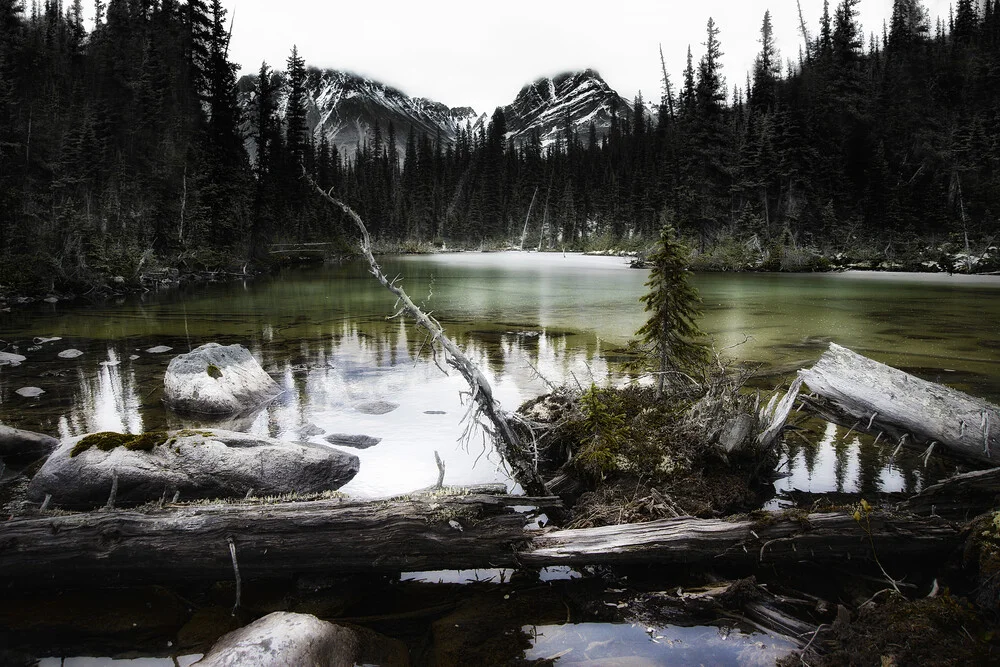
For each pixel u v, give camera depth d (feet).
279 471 17.44
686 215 177.37
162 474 16.80
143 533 12.48
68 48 205.77
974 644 9.64
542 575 13.28
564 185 372.38
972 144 179.52
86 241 84.99
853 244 159.22
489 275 120.88
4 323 52.49
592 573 13.29
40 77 173.47
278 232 176.55
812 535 12.73
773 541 12.71
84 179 120.47
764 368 31.53
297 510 13.06
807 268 135.64
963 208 165.07
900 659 9.52
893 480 17.65
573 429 18.79
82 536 12.37
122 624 11.48
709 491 15.92
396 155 533.96
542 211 377.30
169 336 45.57
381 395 28.12
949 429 15.80
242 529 12.66
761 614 11.46
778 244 146.30
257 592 12.73
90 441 17.74
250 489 16.84
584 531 13.23
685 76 253.03
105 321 53.93
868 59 266.16
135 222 115.75
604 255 249.75
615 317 55.21
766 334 44.32
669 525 13.19
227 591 12.80
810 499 16.29
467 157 495.41
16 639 10.96
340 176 359.66
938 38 308.40
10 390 28.96
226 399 25.45
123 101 176.76
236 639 10.11
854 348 38.40
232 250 129.90
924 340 41.65
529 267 154.61
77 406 26.27
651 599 12.16
